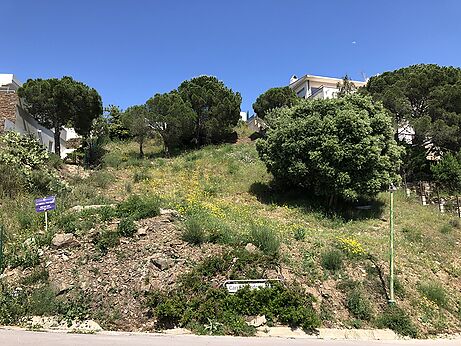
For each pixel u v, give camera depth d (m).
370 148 17.78
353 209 19.70
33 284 9.86
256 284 10.23
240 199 20.11
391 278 11.26
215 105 31.75
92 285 9.97
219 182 22.30
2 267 10.27
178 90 33.22
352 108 19.38
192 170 24.31
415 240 16.41
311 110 20.06
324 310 10.41
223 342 8.20
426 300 11.83
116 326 9.04
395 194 21.86
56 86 24.75
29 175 16.31
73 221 12.30
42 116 25.30
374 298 11.33
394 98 25.45
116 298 9.73
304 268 11.66
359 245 13.84
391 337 10.06
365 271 12.27
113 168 24.33
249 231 12.84
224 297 9.80
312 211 18.69
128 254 11.01
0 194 14.57
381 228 17.42
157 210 13.19
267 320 9.55
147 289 9.90
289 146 19.05
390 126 19.67
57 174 19.42
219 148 29.97
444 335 10.68
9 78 28.14
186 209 14.54
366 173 18.23
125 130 33.06
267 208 19.00
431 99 25.92
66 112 25.34
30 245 11.12
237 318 9.37
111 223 12.30
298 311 9.71
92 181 20.06
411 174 24.58
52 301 9.35
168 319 9.26
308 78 43.25
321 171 18.14
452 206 20.91
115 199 17.20
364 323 10.45
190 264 10.80
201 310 9.36
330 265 12.05
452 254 15.82
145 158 27.61
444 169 22.86
